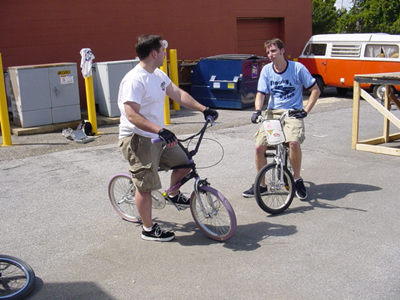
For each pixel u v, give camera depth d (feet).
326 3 74.02
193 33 45.14
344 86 44.45
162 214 16.38
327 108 38.93
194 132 29.53
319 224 15.06
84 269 12.53
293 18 54.90
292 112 15.92
